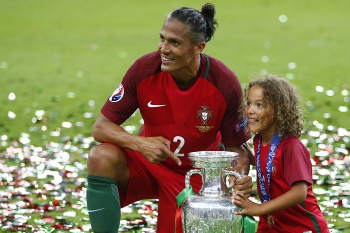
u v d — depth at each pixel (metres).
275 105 10.18
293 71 33.91
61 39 46.41
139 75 11.15
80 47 43.06
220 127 11.38
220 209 10.09
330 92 28.41
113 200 10.82
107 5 62.75
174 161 11.27
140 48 42.25
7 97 28.03
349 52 40.12
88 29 50.66
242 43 43.91
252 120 10.31
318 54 39.50
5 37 47.25
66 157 18.62
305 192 9.91
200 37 10.58
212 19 10.91
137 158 11.30
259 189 10.56
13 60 38.38
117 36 47.31
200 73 11.01
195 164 10.28
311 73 33.34
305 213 10.21
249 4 63.19
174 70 10.62
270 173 10.28
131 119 23.98
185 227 10.32
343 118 23.69
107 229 10.95
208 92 11.04
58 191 15.38
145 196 11.68
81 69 35.41
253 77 10.71
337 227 12.77
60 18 55.91
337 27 50.75
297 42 44.38
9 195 14.91
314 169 17.00
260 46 42.62
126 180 11.27
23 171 17.09
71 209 14.12
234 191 10.16
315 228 10.20
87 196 10.91
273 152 10.23
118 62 37.56
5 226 12.84
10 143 20.36
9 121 23.59
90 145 20.14
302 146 10.20
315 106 25.75
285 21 54.12
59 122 23.55
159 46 10.62
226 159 10.12
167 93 11.09
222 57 38.28
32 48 42.78
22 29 50.66
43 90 29.69
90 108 26.00
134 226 12.98
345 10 59.62
